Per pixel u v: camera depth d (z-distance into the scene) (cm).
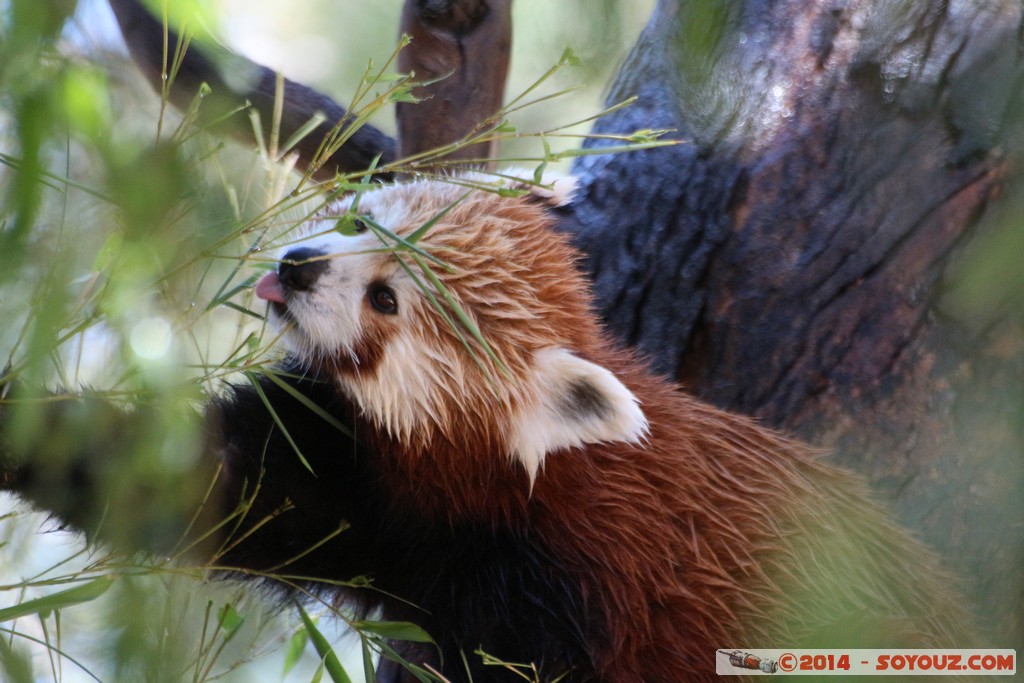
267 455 584
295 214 601
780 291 722
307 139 732
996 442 671
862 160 713
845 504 622
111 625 381
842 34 738
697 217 747
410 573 613
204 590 570
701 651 560
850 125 723
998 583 666
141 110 343
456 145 461
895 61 706
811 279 717
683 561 570
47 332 305
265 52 1309
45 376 343
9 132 305
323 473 600
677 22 540
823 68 739
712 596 566
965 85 675
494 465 570
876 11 725
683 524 576
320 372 586
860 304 704
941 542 672
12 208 295
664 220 756
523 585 584
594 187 790
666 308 746
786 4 766
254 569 586
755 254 730
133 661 374
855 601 579
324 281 555
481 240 559
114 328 333
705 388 733
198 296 449
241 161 503
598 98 1022
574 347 584
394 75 461
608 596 569
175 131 337
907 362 690
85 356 463
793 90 742
